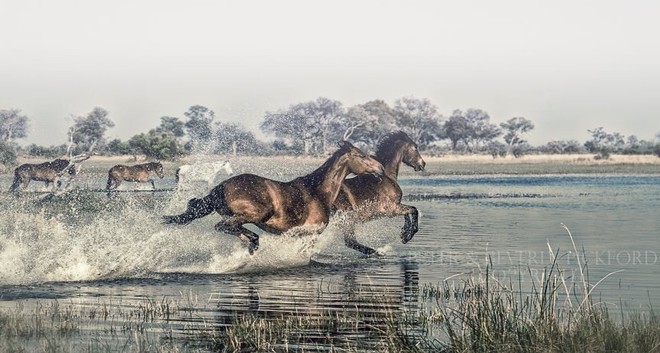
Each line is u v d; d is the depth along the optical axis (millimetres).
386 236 22938
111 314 11961
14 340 10281
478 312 10133
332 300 13055
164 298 13242
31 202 34000
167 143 82750
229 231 16641
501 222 27562
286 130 105062
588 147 164250
